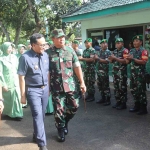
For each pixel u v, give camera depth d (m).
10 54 4.88
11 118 4.89
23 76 3.30
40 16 14.22
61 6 14.21
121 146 3.45
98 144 3.54
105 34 8.24
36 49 3.30
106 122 4.44
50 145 3.58
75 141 3.69
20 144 3.69
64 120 3.68
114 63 5.09
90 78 5.86
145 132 3.90
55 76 3.56
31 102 3.31
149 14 6.55
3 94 4.77
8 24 14.09
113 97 6.26
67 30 16.50
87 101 5.95
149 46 6.70
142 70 4.66
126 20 7.32
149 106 5.30
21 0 13.16
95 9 7.51
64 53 3.57
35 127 3.29
